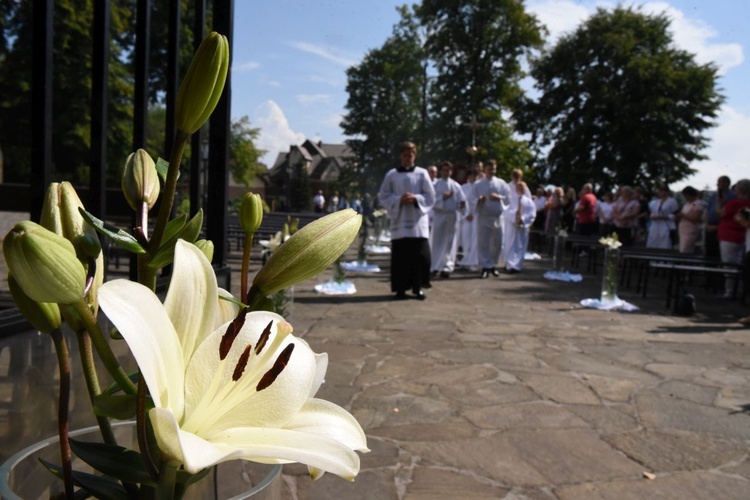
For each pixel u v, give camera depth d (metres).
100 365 1.67
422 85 51.16
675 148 36.66
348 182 55.41
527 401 4.48
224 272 2.39
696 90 36.59
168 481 0.57
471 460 3.45
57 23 20.55
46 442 0.72
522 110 41.03
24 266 0.52
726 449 3.70
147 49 1.84
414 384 4.80
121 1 20.98
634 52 37.94
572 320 7.84
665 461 3.51
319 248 0.68
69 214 0.66
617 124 36.94
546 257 18.23
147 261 0.67
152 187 0.69
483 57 42.84
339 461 0.56
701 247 16.17
